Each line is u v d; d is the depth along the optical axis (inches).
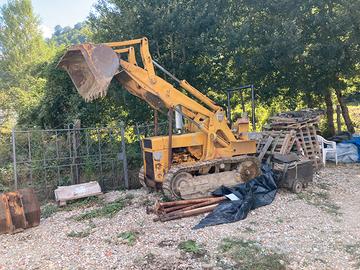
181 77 475.8
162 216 247.4
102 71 248.2
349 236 215.5
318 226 232.7
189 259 187.9
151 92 281.6
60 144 379.9
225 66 514.6
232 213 247.9
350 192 314.3
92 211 279.7
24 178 363.9
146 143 301.7
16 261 197.9
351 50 460.8
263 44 479.8
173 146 294.7
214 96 516.4
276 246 201.6
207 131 301.3
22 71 758.5
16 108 554.6
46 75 491.5
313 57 458.3
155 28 434.6
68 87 491.5
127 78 297.9
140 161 392.8
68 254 203.8
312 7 467.8
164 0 450.9
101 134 383.6
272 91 510.3
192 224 237.8
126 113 501.4
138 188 359.3
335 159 436.8
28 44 1170.0
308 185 331.3
